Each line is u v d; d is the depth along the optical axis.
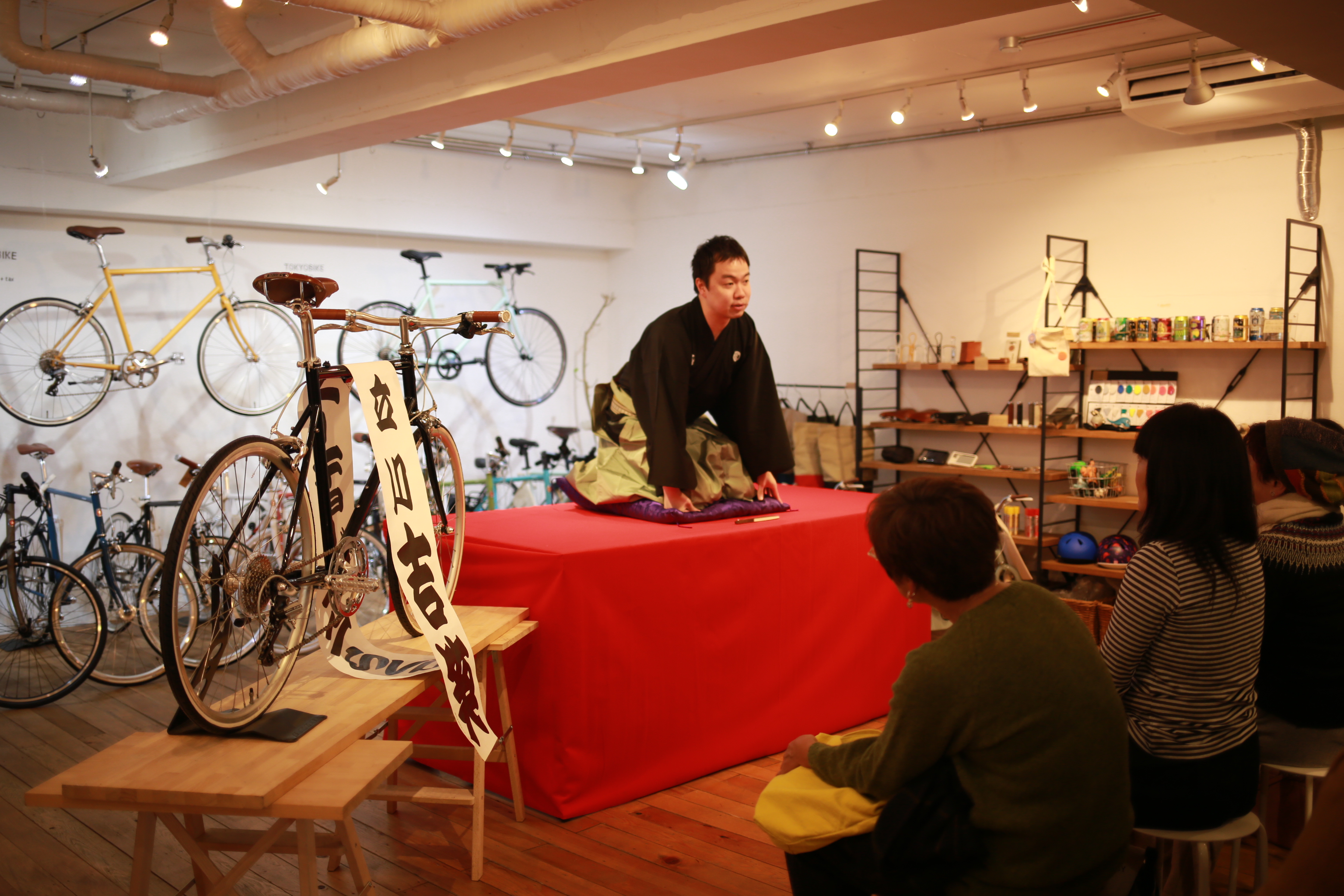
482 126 6.34
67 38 4.51
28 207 5.26
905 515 1.59
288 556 2.10
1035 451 5.81
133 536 4.92
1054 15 3.93
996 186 5.92
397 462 2.23
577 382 8.16
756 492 3.72
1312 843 0.92
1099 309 5.52
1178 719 1.86
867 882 1.65
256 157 4.79
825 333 6.89
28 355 5.43
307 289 2.10
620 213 7.95
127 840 2.85
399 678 2.27
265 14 4.19
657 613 3.01
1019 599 1.55
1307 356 4.78
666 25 3.15
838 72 4.78
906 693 1.53
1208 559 1.84
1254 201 4.95
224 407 5.93
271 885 2.55
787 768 1.91
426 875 2.57
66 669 4.59
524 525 3.33
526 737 2.91
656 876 2.56
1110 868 1.54
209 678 1.92
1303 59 3.12
